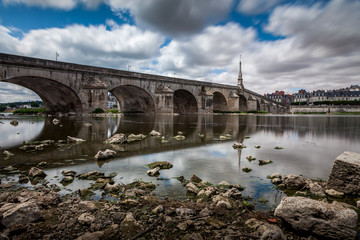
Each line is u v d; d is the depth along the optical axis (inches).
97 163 282.5
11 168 254.5
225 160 306.3
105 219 146.6
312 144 445.4
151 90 1784.0
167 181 223.0
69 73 1205.1
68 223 140.7
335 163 204.5
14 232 130.8
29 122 906.1
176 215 155.2
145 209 163.0
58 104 1486.2
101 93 1343.5
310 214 134.8
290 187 207.9
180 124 885.2
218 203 168.1
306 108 3831.2
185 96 2316.7
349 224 126.0
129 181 222.4
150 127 733.3
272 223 147.6
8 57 941.8
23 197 169.5
